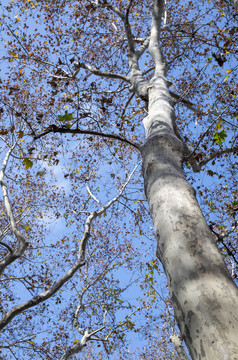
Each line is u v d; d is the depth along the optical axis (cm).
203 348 138
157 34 632
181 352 750
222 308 145
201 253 177
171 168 270
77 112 383
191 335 148
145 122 404
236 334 134
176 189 237
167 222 210
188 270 170
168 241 196
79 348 751
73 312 983
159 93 457
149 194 260
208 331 139
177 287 169
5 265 469
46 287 782
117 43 929
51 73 816
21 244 492
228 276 164
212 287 155
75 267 525
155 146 304
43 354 781
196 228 196
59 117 368
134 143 368
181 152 306
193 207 216
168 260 187
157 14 654
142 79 570
